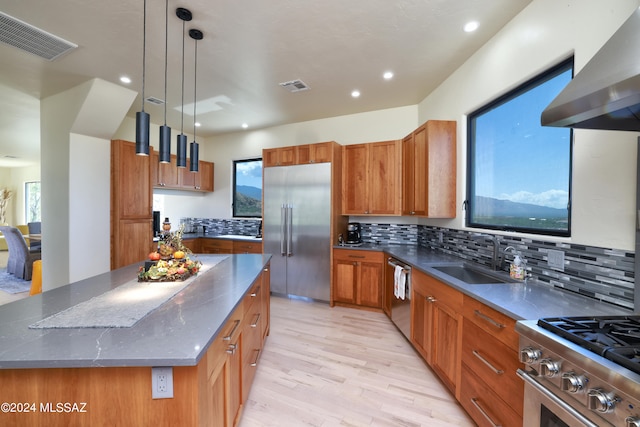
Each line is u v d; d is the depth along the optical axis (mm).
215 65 2889
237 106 4059
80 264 3449
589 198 1579
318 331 3143
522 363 1317
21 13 2090
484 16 2166
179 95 3625
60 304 1414
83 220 3482
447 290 2047
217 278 1984
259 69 2980
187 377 1001
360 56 2738
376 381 2229
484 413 1584
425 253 3268
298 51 2643
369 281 3750
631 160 1389
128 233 3832
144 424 1003
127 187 3832
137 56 2691
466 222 2898
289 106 4066
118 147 3740
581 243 1622
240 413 1719
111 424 1002
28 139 5664
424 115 3779
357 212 4074
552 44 1831
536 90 2072
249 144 5320
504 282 2094
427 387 2158
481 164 2727
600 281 1516
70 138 3377
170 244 2090
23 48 2541
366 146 4004
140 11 2078
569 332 1055
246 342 1857
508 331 1415
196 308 1387
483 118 2703
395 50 2639
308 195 4082
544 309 1401
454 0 1995
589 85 1084
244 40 2459
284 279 4254
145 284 1804
